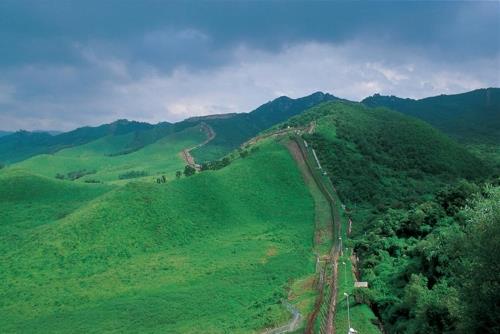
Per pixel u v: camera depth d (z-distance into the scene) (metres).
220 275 87.94
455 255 41.31
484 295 32.12
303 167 150.00
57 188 173.50
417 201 108.56
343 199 131.75
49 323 71.00
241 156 164.50
